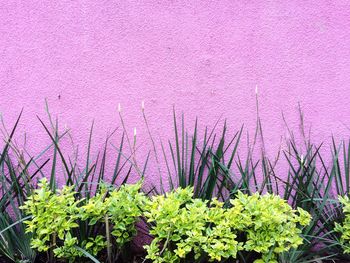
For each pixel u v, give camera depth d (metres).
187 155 2.22
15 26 2.18
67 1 2.17
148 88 2.21
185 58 2.21
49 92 2.21
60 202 1.76
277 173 2.24
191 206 1.76
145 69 2.20
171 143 2.22
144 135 2.22
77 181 2.07
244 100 2.22
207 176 2.15
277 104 2.23
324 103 2.23
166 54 2.20
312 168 2.11
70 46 2.19
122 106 2.21
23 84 2.20
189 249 1.69
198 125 2.22
